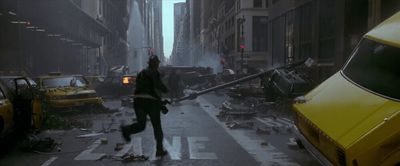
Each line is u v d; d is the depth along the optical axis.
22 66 38.16
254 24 70.75
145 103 8.59
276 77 18.22
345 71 6.60
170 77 24.94
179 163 8.31
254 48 70.75
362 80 5.83
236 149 9.73
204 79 38.66
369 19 20.22
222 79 37.69
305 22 30.34
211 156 8.95
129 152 9.43
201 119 16.02
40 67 45.78
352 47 22.72
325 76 25.41
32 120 11.21
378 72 5.57
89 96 18.44
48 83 19.27
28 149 9.57
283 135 11.73
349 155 4.53
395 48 5.42
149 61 8.76
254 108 17.61
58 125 13.43
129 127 8.55
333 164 5.11
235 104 17.31
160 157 8.78
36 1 36.19
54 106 17.38
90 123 14.47
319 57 27.28
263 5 70.88
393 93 4.95
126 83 30.06
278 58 38.34
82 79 20.48
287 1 34.72
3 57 35.38
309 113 6.23
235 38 75.50
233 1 79.62
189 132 12.47
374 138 4.42
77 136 11.81
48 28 40.66
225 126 13.85
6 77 12.24
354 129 4.82
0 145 10.17
